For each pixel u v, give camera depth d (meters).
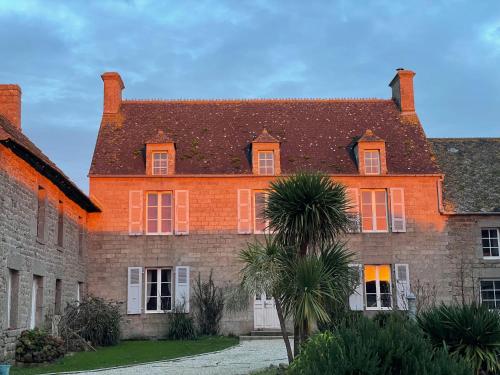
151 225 24.61
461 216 24.97
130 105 27.58
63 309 20.38
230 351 18.62
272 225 13.02
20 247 16.09
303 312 11.72
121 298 23.89
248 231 24.30
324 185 12.91
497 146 28.27
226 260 24.22
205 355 17.52
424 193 25.03
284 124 27.06
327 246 13.05
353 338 7.43
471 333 9.94
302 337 11.89
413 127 27.02
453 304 10.91
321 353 7.52
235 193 24.64
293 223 12.72
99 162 24.83
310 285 11.86
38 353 15.51
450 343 10.09
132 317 23.78
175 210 24.44
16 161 15.86
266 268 12.22
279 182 13.24
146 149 24.80
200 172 24.66
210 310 23.73
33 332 15.91
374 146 25.11
